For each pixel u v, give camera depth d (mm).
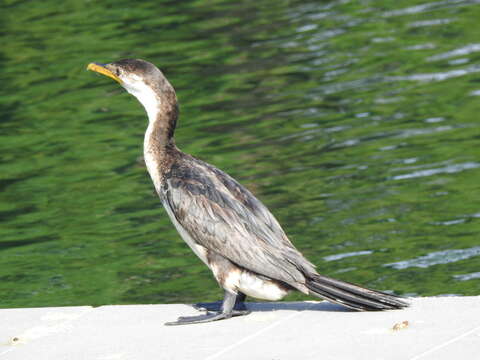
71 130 19641
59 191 16594
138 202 15891
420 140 17281
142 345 8008
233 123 19109
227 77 21750
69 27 26172
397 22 24234
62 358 7852
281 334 7988
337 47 22875
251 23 25469
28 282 13156
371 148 17141
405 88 19984
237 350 7695
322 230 14000
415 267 12648
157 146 9109
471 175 15570
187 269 13305
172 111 9180
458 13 24500
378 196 15078
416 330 7801
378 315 8242
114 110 20641
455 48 21953
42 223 15250
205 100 20500
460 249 13086
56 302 12383
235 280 8430
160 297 12398
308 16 25516
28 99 21562
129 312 8984
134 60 9320
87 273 13281
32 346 8188
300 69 21750
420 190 15172
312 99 19938
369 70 21219
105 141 18922
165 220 15102
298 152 17281
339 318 8281
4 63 23797
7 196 16500
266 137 18172
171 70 22438
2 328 8688
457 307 8305
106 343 8133
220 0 27969
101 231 14789
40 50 24516
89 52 24000
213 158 17328
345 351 7465
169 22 26047
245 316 8555
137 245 14211
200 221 8445
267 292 8391
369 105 19297
